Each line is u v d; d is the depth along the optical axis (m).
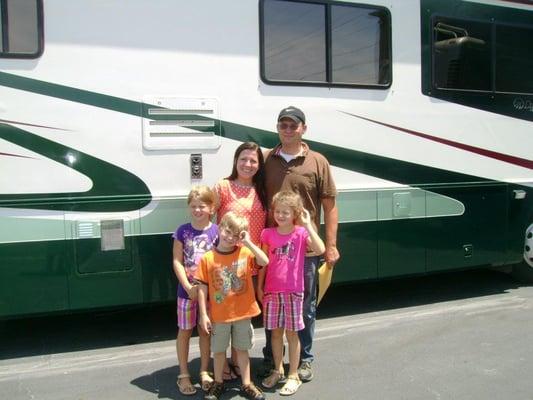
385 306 5.25
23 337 4.52
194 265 3.48
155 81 4.10
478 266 5.35
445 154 5.11
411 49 4.91
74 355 4.13
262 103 4.39
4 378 3.73
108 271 4.05
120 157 4.04
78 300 4.01
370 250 4.83
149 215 4.12
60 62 3.88
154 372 3.81
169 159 4.15
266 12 4.38
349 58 4.68
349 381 3.60
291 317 3.41
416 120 4.96
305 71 4.53
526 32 5.47
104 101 3.99
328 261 3.65
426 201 5.05
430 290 5.79
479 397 3.35
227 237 3.25
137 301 4.14
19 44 3.80
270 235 3.46
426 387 3.50
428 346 4.19
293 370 3.48
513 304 5.27
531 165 5.55
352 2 4.66
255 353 4.15
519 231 5.55
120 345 4.33
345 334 4.48
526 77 5.48
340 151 4.68
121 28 4.01
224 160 4.30
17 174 3.83
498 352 4.05
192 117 4.19
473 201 5.27
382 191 4.84
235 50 4.29
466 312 5.02
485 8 5.24
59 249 3.94
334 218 3.65
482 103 5.26
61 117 3.90
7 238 3.83
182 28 4.15
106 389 3.55
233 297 3.32
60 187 3.92
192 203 3.47
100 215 4.02
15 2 3.78
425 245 5.07
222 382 3.44
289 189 3.54
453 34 5.11
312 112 4.56
